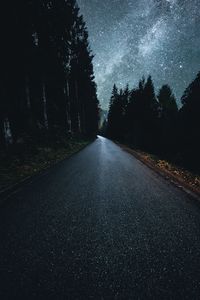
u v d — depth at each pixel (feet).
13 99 60.64
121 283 9.43
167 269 10.41
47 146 59.00
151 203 19.95
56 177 30.66
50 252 11.75
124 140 164.45
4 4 48.73
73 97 140.46
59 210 17.95
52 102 99.19
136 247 12.31
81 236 13.52
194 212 17.88
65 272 10.13
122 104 250.16
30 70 68.39
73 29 110.52
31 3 61.46
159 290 9.07
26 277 9.77
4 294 8.79
